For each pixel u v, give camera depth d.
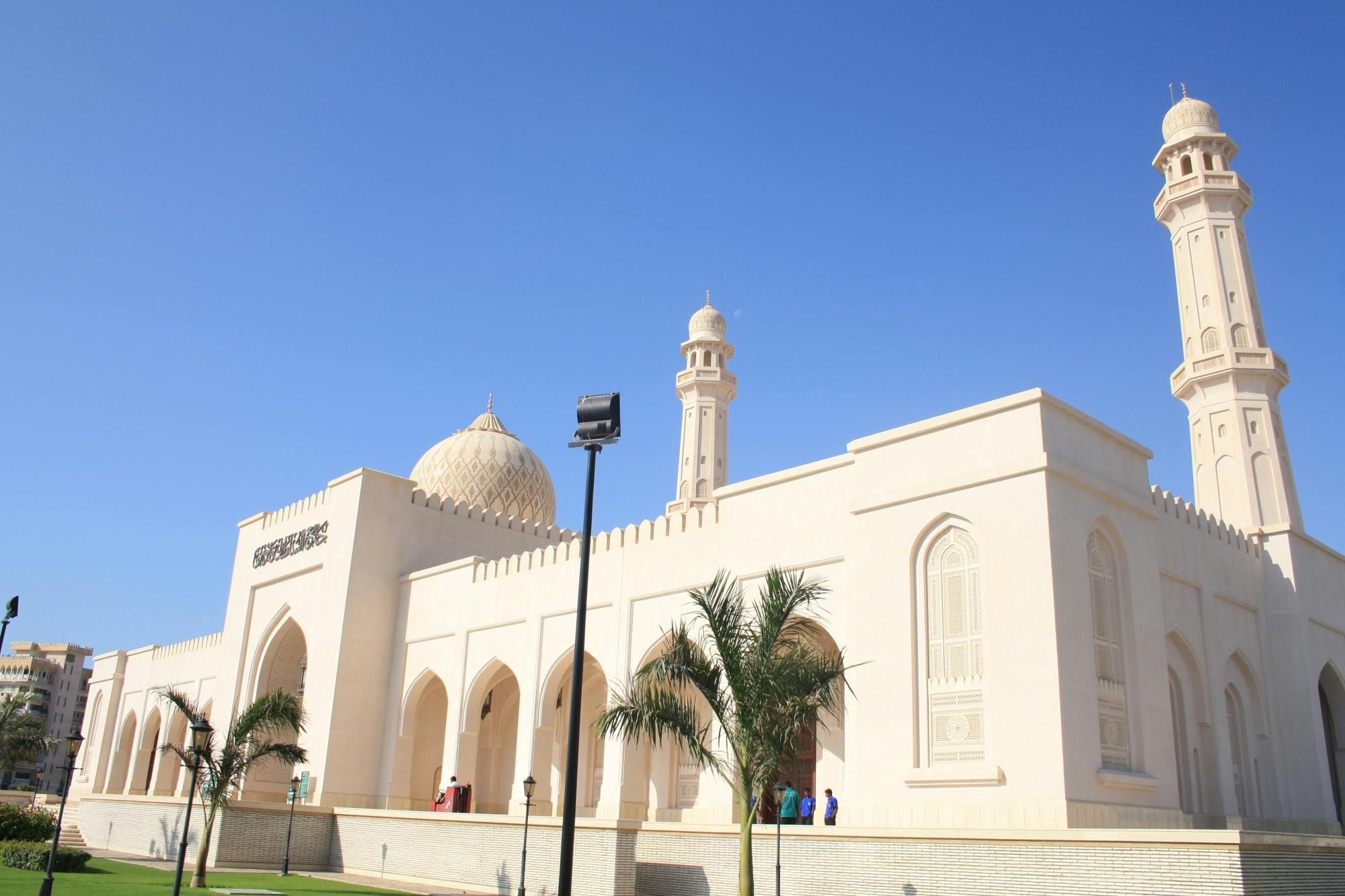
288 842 20.86
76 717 78.19
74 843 27.33
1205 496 22.47
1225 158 24.59
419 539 27.45
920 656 15.57
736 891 15.12
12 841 22.42
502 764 25.88
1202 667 17.86
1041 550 14.51
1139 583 16.08
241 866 21.39
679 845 16.11
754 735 12.16
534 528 29.91
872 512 16.78
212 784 17.67
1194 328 23.38
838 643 16.94
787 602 12.89
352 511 26.62
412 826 20.52
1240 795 18.36
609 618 21.16
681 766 19.70
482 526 28.80
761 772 12.16
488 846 18.47
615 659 20.69
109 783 40.06
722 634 12.48
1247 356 22.44
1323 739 19.27
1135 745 15.03
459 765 23.47
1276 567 20.22
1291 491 21.92
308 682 26.08
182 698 17.64
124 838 25.88
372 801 24.97
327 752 24.55
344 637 25.48
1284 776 18.98
